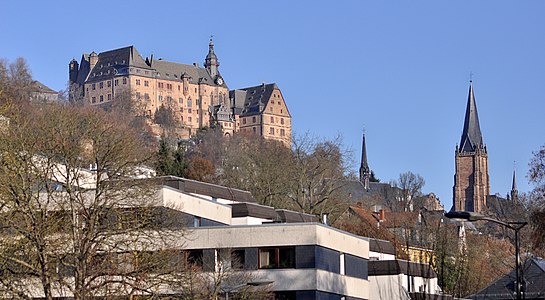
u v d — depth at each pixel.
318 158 153.62
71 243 66.25
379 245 116.62
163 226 70.75
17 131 70.38
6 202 64.19
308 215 108.50
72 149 70.00
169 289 73.25
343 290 90.38
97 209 65.88
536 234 80.12
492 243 153.88
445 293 114.69
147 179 71.44
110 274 64.31
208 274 77.81
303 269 84.56
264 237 84.94
